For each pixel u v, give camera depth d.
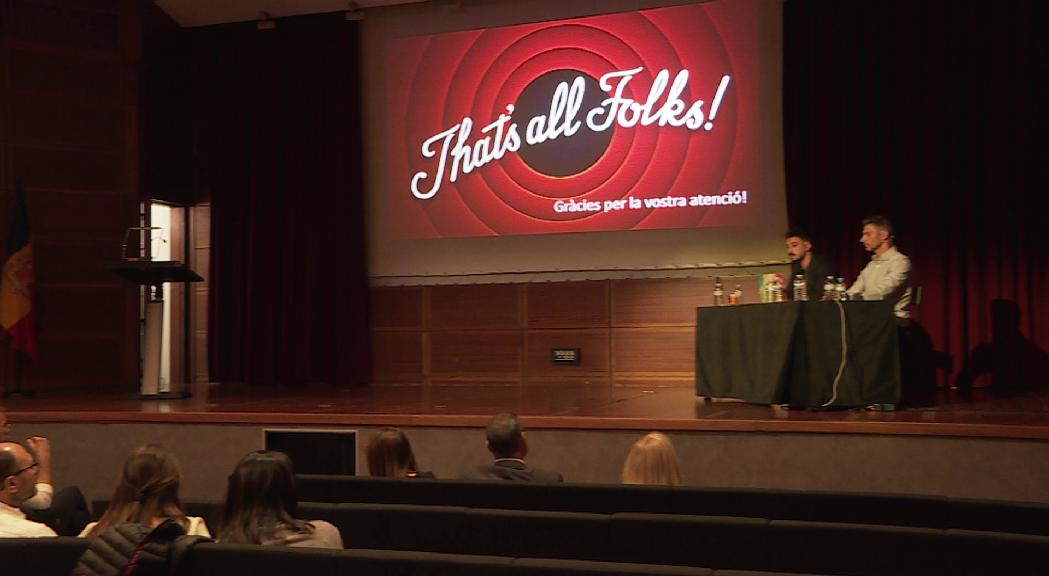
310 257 10.30
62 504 4.50
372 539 3.44
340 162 10.24
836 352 6.29
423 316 10.07
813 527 2.90
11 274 9.31
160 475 3.21
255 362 10.42
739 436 5.84
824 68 8.77
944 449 5.46
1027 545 2.66
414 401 7.88
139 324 10.28
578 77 9.60
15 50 9.63
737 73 9.13
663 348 9.29
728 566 2.99
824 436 5.67
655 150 9.37
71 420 7.20
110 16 10.13
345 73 10.26
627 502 3.76
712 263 9.18
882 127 8.61
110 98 10.09
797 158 8.82
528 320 9.72
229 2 10.23
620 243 9.46
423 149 10.10
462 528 3.33
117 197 10.08
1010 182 8.22
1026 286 8.17
